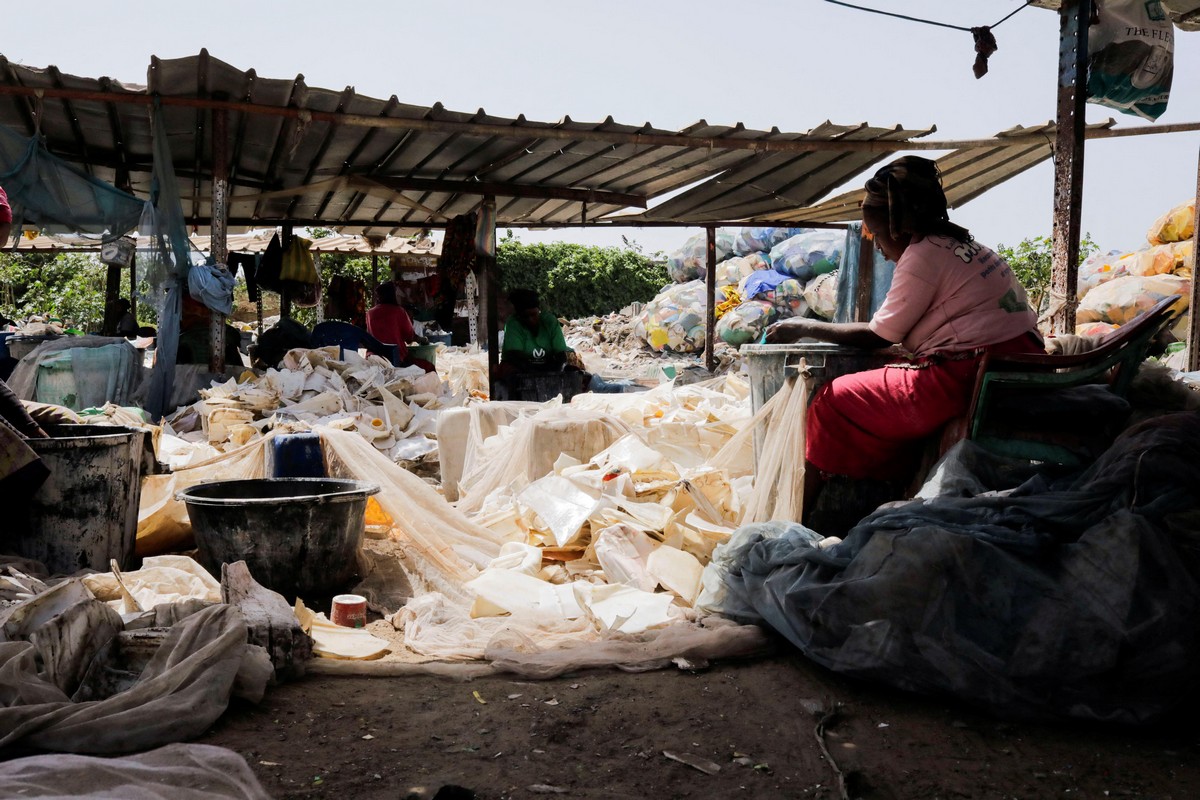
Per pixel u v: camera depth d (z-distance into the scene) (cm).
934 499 299
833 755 235
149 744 228
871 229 381
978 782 220
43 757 203
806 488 384
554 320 939
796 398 387
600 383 952
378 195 1035
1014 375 332
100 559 393
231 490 425
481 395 1012
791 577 302
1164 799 211
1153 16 589
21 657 240
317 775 221
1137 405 354
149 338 1071
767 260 1866
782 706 266
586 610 349
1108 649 246
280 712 261
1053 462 329
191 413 747
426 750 237
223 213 777
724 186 1096
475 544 440
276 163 1009
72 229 757
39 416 428
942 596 264
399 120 792
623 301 2616
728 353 1684
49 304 1822
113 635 273
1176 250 960
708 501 439
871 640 271
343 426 648
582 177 1077
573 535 422
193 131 887
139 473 425
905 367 358
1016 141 859
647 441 545
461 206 1273
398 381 785
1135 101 597
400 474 465
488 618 355
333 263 2167
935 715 260
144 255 761
